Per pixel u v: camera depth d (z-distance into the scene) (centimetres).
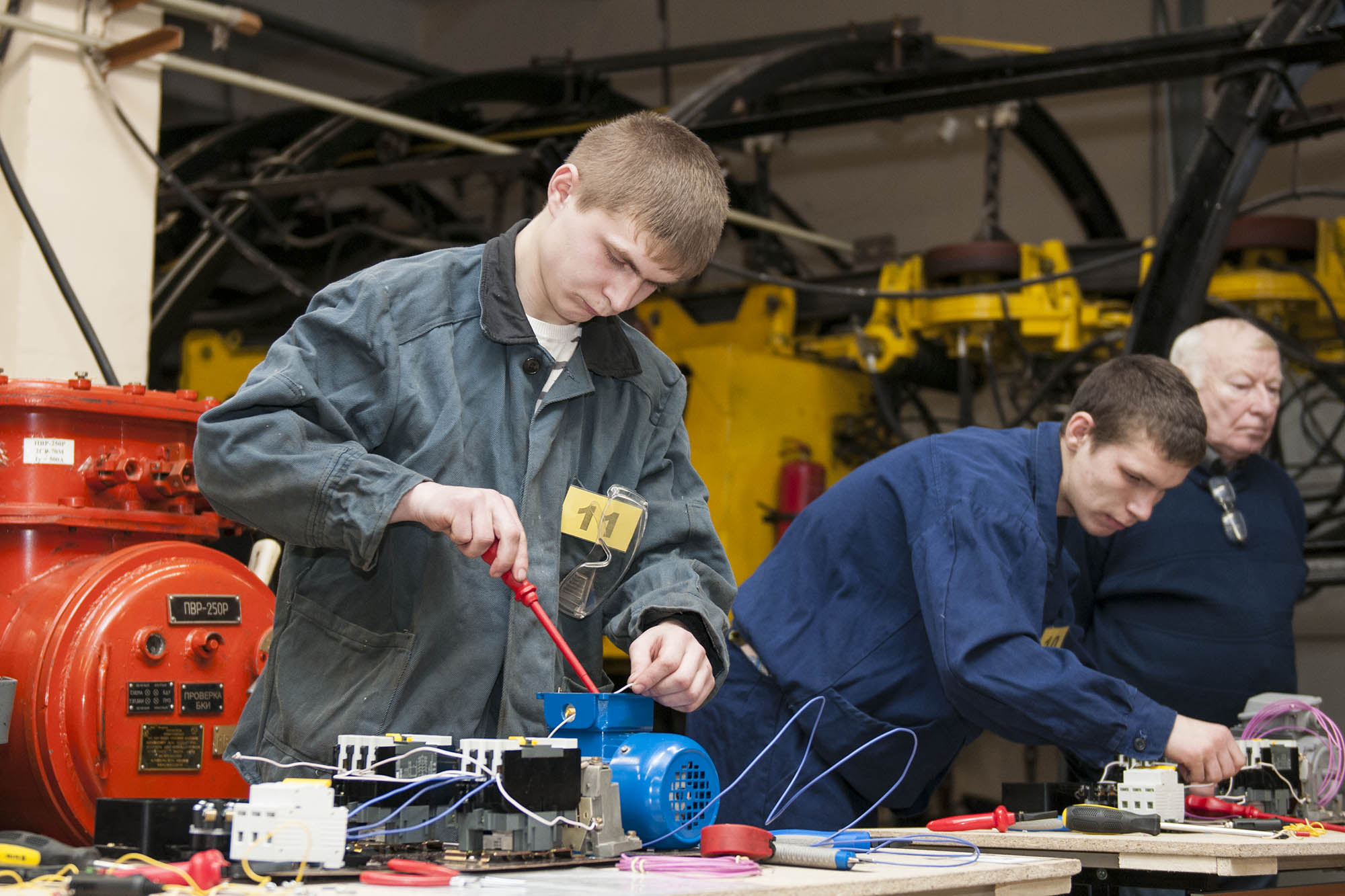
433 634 140
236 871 98
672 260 134
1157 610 259
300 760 141
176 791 182
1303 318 394
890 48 466
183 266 371
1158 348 325
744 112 433
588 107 512
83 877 89
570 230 135
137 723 179
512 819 110
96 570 182
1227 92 325
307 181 398
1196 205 323
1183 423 186
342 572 144
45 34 265
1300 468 418
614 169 132
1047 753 450
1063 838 150
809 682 200
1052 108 559
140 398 192
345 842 104
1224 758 173
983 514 180
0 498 185
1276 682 257
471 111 553
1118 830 153
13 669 177
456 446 141
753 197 542
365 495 123
